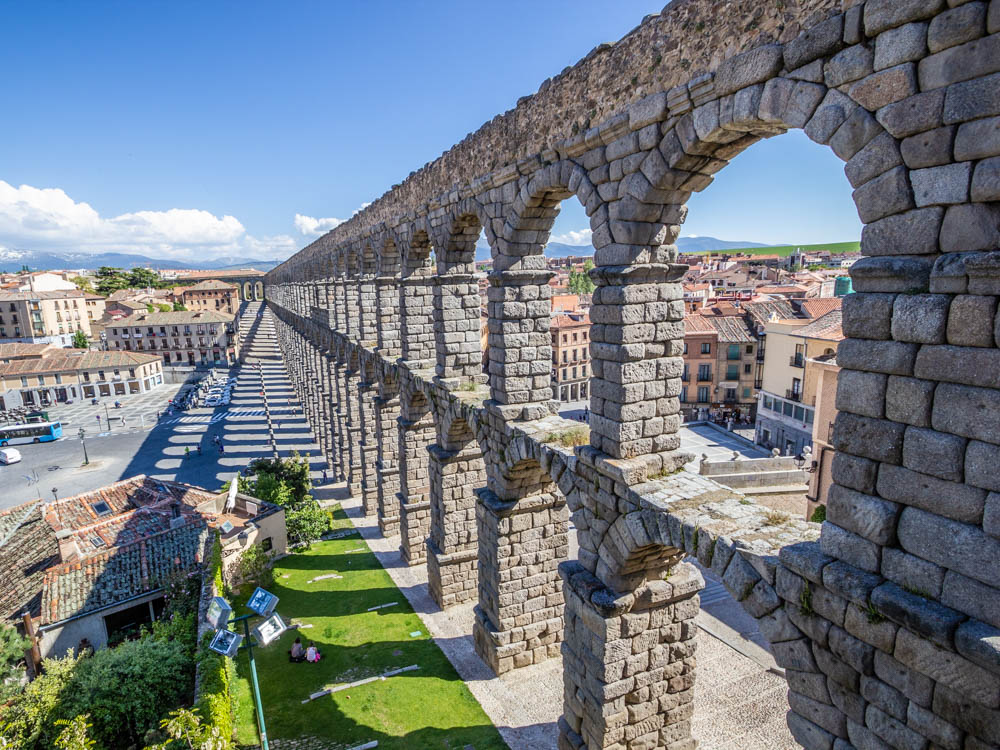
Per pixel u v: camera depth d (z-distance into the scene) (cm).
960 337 726
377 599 2906
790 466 3984
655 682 1608
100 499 3762
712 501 1300
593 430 1542
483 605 2380
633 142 1307
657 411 1471
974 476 725
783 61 952
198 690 1984
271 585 3120
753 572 1045
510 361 2008
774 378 5597
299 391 8531
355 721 2070
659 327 1436
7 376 9075
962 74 705
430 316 3033
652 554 1471
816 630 935
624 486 1408
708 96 1104
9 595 3016
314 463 5591
